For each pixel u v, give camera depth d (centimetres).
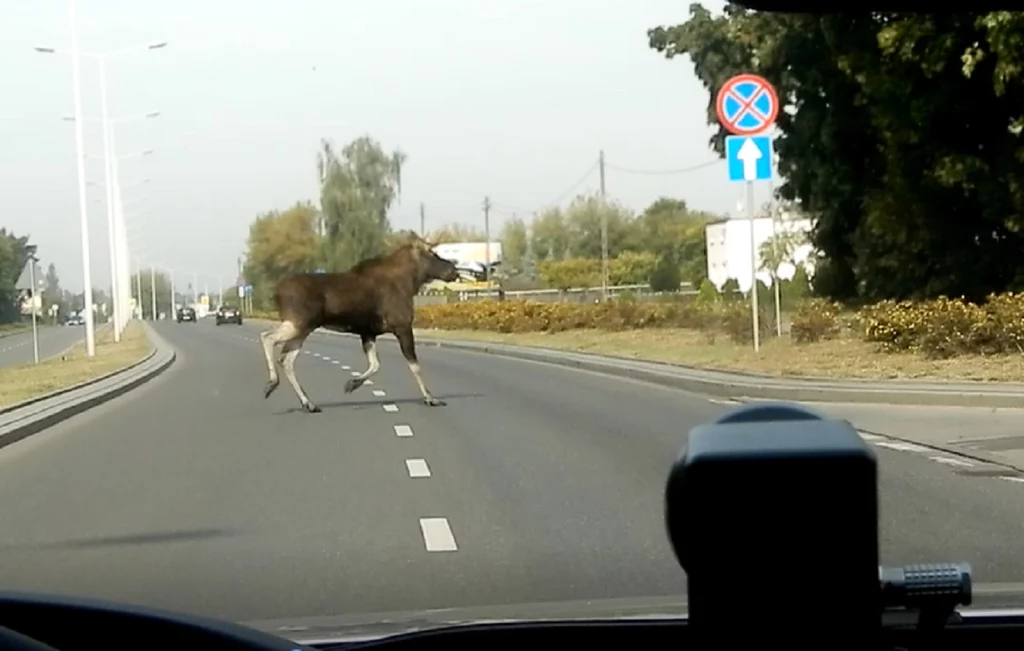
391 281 2177
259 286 14275
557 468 1384
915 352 2403
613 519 1074
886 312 2502
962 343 2309
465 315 5981
